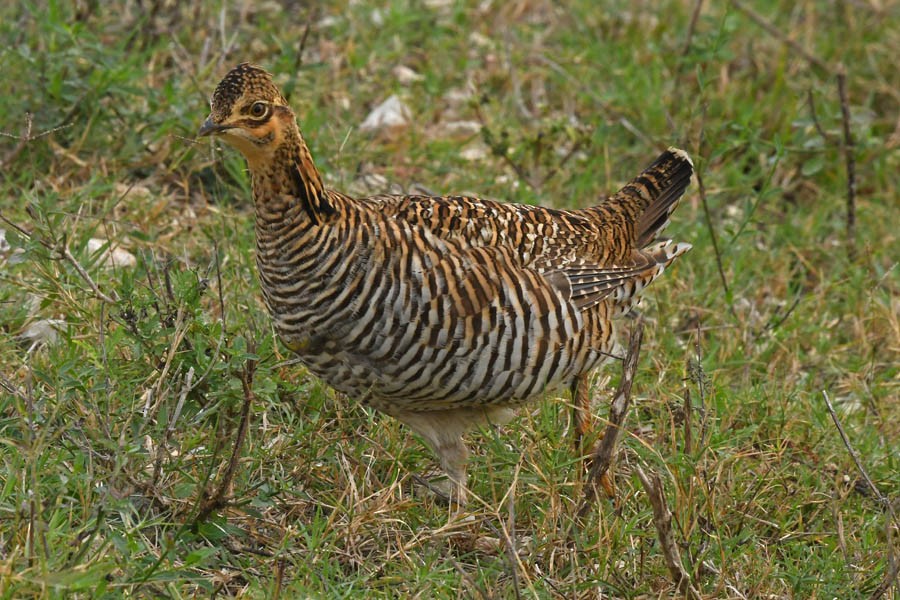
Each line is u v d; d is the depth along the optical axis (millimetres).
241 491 11086
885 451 13570
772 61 20766
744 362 14633
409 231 10711
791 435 13766
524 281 11141
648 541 11734
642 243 13305
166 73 17969
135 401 11578
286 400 12477
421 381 10930
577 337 11656
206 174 16578
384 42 19875
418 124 18391
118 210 15508
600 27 21188
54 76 16062
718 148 15695
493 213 11391
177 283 11414
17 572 9383
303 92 18172
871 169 19266
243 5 19594
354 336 10656
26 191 15250
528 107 19578
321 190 10555
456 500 11906
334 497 11742
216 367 10945
